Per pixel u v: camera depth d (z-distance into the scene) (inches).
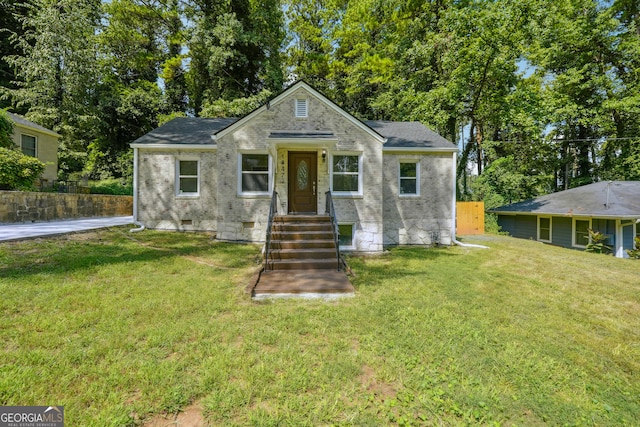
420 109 640.4
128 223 457.4
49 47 732.7
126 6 885.8
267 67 855.1
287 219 360.2
